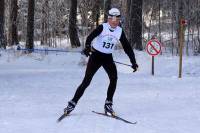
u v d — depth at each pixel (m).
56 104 18.02
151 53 29.88
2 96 20.16
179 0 55.31
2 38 46.50
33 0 49.91
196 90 22.08
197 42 56.78
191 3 57.50
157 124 14.48
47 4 74.69
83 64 37.69
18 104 17.98
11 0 66.38
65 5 78.75
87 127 14.05
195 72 32.34
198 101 18.83
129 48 15.28
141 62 36.50
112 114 15.43
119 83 25.11
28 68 35.31
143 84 24.67
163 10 69.31
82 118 15.34
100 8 67.81
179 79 27.00
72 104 15.53
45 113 16.17
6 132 13.37
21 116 15.63
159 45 29.86
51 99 19.34
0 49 45.50
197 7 57.25
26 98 19.58
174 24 64.94
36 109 16.91
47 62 40.66
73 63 39.78
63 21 78.88
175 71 32.91
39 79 27.39
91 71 15.38
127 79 27.17
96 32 15.01
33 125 14.27
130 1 48.91
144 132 13.41
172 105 17.92
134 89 22.56
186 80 26.44
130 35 47.50
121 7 61.59
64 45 68.94
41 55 43.56
